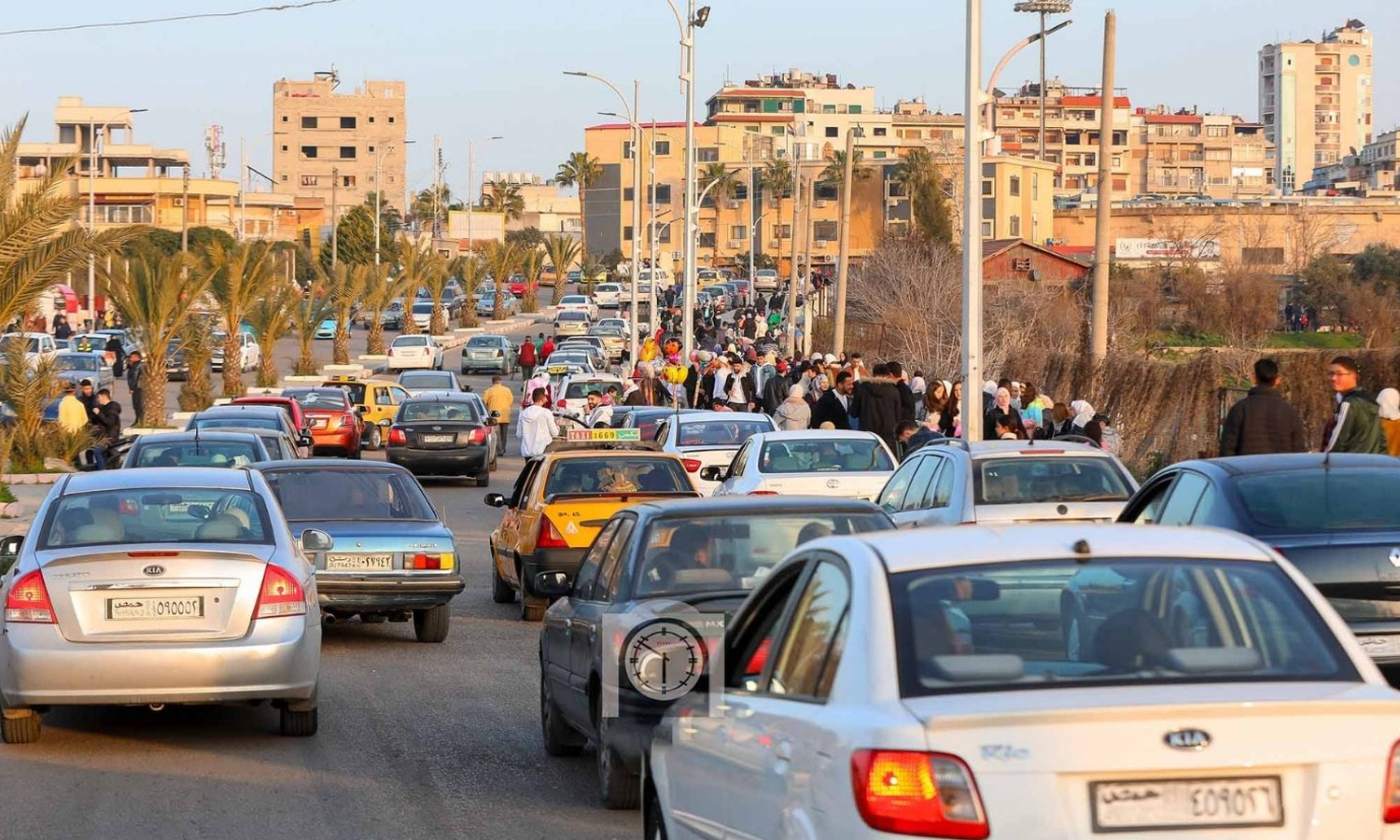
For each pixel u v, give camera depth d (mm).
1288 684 5809
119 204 165250
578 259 191750
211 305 62500
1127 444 34000
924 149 162375
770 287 137125
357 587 17609
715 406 39844
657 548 11266
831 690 6086
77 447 41281
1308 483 12867
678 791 7625
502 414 50000
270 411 32750
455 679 16047
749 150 178500
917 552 6500
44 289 34469
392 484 19125
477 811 10766
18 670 12172
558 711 12352
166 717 14156
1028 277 104875
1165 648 6066
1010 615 6152
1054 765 5320
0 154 34438
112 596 12328
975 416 26156
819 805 5781
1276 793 5410
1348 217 152000
